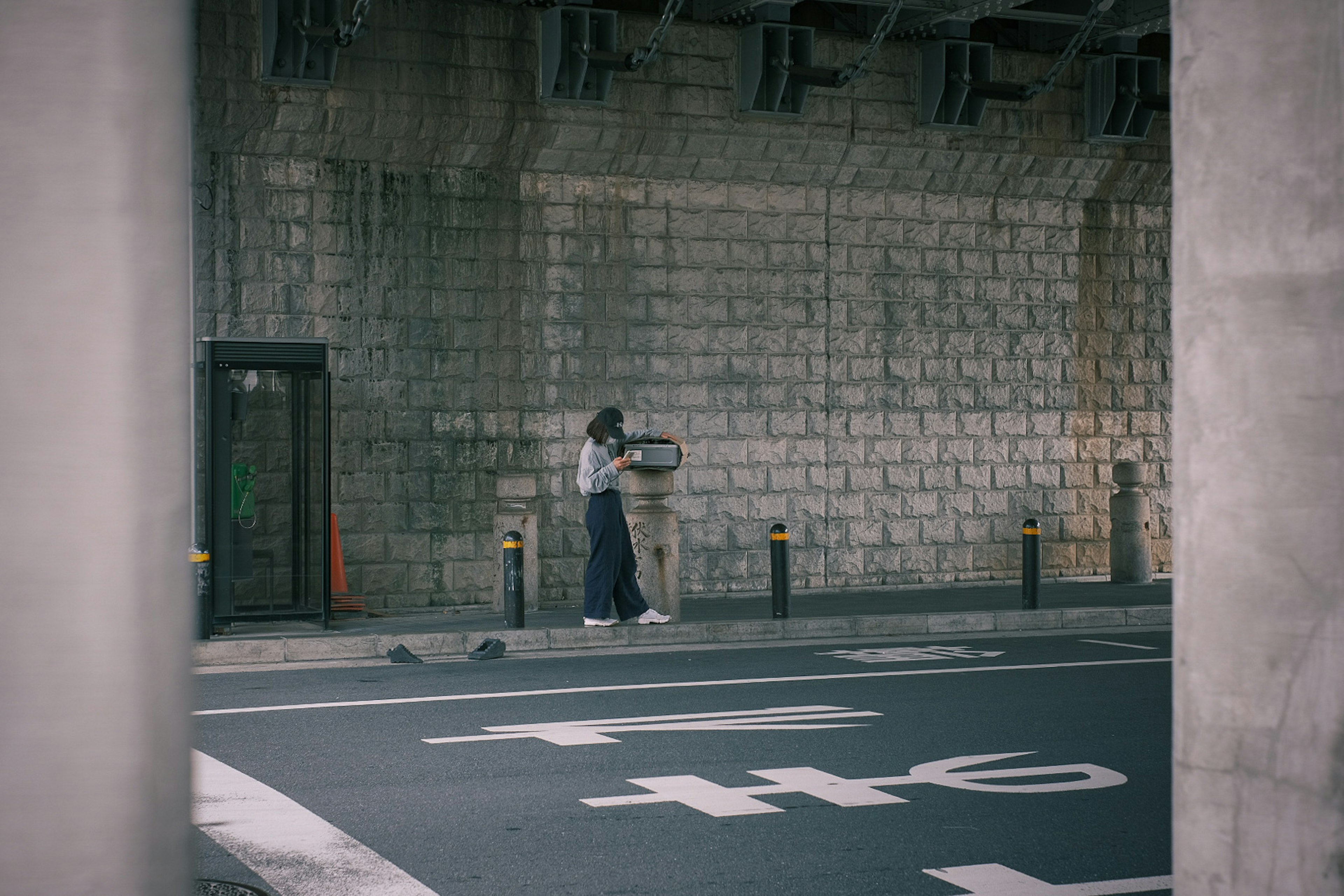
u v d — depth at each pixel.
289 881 5.61
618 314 16.12
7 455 2.11
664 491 13.75
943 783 7.38
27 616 2.12
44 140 2.13
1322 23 2.66
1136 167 18.25
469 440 15.52
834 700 9.91
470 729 8.83
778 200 16.81
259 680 11.02
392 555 15.20
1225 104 2.75
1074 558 18.38
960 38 16.75
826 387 17.08
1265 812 2.69
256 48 14.12
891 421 17.39
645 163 16.08
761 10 15.89
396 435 15.22
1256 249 2.71
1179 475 2.87
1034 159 17.69
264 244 14.67
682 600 16.30
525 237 15.73
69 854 2.15
